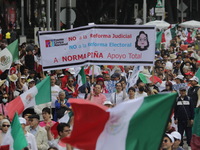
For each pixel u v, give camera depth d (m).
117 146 14.63
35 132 23.28
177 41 86.06
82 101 14.44
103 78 36.06
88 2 113.25
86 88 31.77
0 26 104.00
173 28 77.75
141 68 36.84
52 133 22.05
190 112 30.33
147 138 14.73
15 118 16.81
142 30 25.80
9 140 16.72
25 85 34.56
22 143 16.58
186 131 30.70
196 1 149.00
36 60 45.12
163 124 14.73
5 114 24.67
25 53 47.00
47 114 24.12
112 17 137.12
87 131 14.48
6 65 35.59
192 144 19.91
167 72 41.47
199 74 35.31
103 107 14.80
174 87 32.75
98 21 117.19
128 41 25.94
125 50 25.98
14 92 34.06
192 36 87.56
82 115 14.42
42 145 22.94
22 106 25.34
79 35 26.20
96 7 114.00
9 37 85.88
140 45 25.86
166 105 14.73
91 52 26.16
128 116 14.67
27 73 39.41
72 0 45.84
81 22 114.06
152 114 14.73
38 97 25.59
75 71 37.50
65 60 26.41
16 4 113.50
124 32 25.88
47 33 26.23
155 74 41.31
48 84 25.67
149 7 125.31
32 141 21.36
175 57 59.66
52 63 26.41
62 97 29.47
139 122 14.70
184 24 89.12
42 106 29.75
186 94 31.64
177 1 126.06
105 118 14.50
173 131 21.81
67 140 14.44
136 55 25.95
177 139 19.80
